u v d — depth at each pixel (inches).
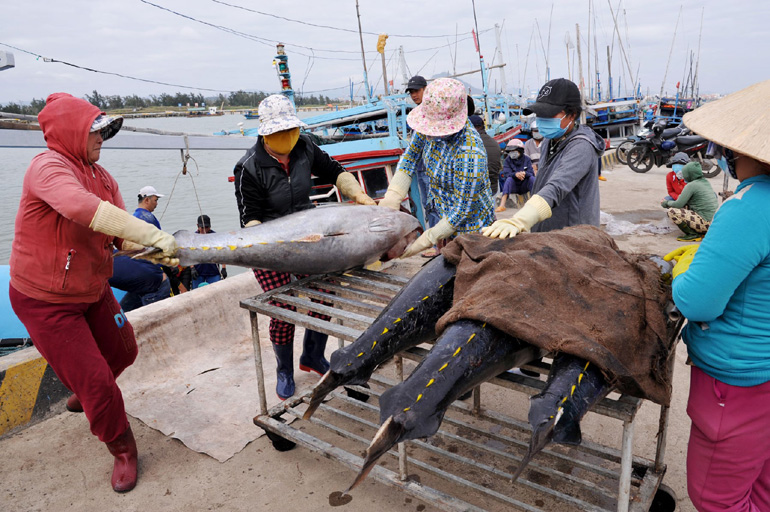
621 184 463.5
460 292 75.3
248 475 105.9
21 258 92.4
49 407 127.5
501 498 85.3
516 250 77.7
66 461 111.8
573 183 99.0
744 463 65.9
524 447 94.6
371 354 75.7
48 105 91.7
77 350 96.3
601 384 62.1
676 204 271.6
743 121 57.5
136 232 85.0
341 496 98.7
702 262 59.4
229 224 607.8
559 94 101.7
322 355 139.9
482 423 119.5
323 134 406.9
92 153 94.8
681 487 95.7
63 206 83.2
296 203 117.8
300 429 120.1
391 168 328.2
